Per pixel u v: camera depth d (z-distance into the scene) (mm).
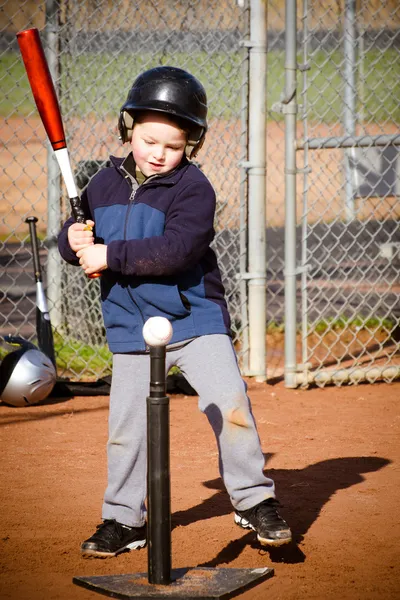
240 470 6359
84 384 12305
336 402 11953
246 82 12633
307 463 9102
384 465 9055
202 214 6246
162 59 13969
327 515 7539
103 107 14688
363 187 16484
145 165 6348
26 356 11492
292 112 12320
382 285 20781
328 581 6152
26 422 10773
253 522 6340
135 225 6316
